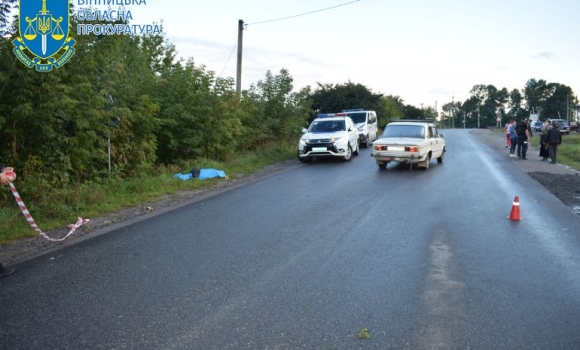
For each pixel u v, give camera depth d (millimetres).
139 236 7367
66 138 10008
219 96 17453
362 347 3777
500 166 17250
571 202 10211
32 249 6684
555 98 142750
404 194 11203
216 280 5320
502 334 4008
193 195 11477
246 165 17469
